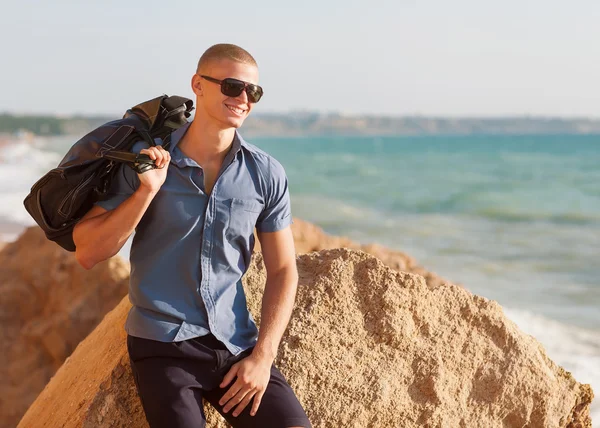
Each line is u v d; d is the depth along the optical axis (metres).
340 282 3.41
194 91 2.65
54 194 2.50
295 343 3.27
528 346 3.56
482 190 40.09
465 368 3.47
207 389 2.66
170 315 2.63
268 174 2.71
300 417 2.66
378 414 3.30
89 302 7.76
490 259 18.67
